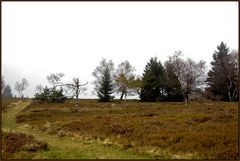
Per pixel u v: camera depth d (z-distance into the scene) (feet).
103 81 260.01
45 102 235.81
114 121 103.76
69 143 77.92
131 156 60.95
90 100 284.61
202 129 76.79
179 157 57.57
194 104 173.47
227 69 239.50
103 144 73.51
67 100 259.39
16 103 258.57
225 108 120.67
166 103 200.13
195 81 221.46
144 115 117.80
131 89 266.36
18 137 75.92
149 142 69.10
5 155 61.82
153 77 254.88
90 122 106.63
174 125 86.38
